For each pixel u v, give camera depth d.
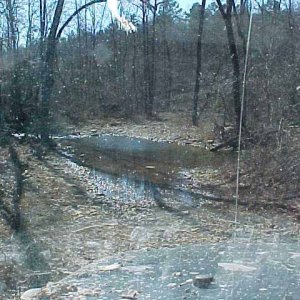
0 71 15.32
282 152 9.97
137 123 18.48
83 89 17.47
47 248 5.96
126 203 8.96
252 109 12.15
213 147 15.00
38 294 4.33
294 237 6.71
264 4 12.47
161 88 18.19
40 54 15.83
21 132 15.05
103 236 6.74
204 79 16.70
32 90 15.66
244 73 12.52
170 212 8.49
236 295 4.12
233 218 8.06
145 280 4.54
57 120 16.36
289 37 12.33
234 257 5.44
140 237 6.69
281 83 11.81
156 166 13.09
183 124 17.61
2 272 4.98
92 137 17.23
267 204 8.70
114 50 17.30
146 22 16.72
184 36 16.62
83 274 4.88
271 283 4.36
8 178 10.27
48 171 11.50
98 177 11.41
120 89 18.34
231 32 13.97
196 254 5.66
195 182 10.93
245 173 10.54
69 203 8.74
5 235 6.71
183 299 4.04
